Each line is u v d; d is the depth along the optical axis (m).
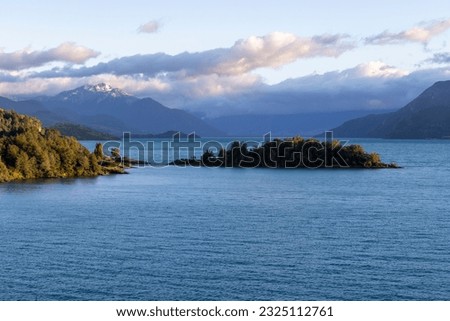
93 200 164.25
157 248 96.94
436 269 83.62
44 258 89.62
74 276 79.50
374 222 127.06
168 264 85.75
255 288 74.44
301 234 111.06
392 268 84.00
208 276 79.38
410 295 71.81
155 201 164.25
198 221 126.75
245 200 169.12
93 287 74.56
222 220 128.62
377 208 152.12
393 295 71.75
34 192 180.12
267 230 115.44
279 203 162.38
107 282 76.69
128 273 80.94
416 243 102.31
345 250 96.19
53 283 76.31
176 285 75.44
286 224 123.44
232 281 77.19
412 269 83.50
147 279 78.12
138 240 103.56
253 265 85.50
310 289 73.94
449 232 113.69
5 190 183.38
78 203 157.00
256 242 102.69
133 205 154.50
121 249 95.88
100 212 140.25
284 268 83.81
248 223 124.62
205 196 178.88
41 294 71.88
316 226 120.94
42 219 128.62
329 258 90.12
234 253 93.31
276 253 93.50
